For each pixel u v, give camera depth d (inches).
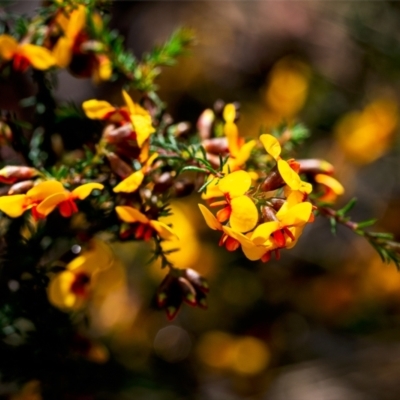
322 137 17.7
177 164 9.2
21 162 9.9
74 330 9.8
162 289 9.1
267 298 15.7
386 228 17.5
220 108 9.7
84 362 10.5
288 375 16.7
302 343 17.0
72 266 9.5
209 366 15.7
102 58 9.7
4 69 9.5
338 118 18.0
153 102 9.7
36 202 8.8
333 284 16.2
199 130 9.5
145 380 12.8
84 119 9.8
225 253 14.6
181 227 12.7
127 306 14.8
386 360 17.2
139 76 9.8
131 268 15.1
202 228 14.1
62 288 9.5
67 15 9.5
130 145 9.1
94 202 9.4
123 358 13.4
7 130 9.6
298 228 8.6
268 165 9.4
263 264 15.5
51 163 9.9
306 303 16.2
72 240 9.8
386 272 15.9
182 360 15.6
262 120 16.8
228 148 9.1
